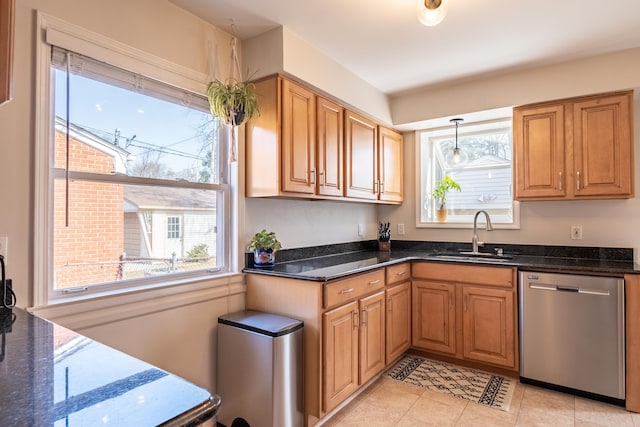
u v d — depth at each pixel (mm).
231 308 2262
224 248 2312
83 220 1669
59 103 1577
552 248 3047
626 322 2250
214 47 2193
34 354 886
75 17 1585
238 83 2197
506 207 3377
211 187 2242
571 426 2057
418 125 3484
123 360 845
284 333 1909
